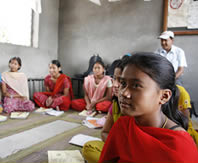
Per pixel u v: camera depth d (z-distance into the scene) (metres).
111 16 4.48
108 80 3.54
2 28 3.81
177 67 3.35
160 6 3.90
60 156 1.55
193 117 3.38
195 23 3.54
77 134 2.23
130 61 0.59
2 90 3.48
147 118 0.63
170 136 0.56
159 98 0.59
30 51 4.40
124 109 0.58
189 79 3.69
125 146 0.69
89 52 4.83
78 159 1.50
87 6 4.77
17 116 2.91
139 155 0.60
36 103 3.80
